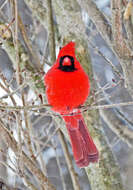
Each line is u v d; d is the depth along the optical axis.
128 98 12.95
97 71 13.11
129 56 7.63
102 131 9.90
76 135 8.58
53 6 10.48
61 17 9.85
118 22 7.46
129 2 7.71
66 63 7.89
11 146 8.61
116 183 9.59
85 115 9.80
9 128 9.53
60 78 7.88
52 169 13.30
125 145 13.89
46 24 10.44
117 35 7.52
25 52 9.69
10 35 9.77
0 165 9.62
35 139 10.00
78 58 9.85
